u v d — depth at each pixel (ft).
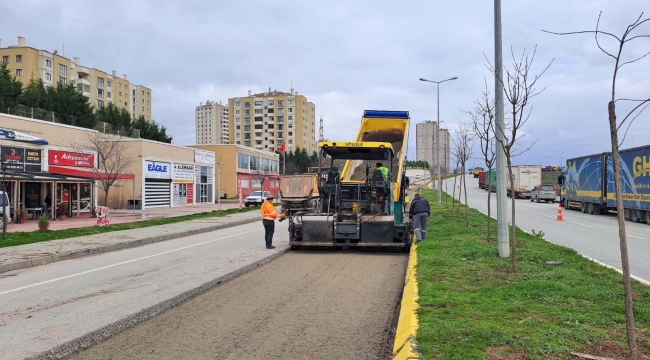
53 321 22.99
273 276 34.55
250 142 427.74
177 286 30.40
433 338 17.22
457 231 53.06
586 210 106.22
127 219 94.99
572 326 18.44
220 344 19.56
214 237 65.00
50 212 91.97
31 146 93.86
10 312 25.40
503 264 31.76
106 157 106.32
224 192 207.72
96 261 44.88
